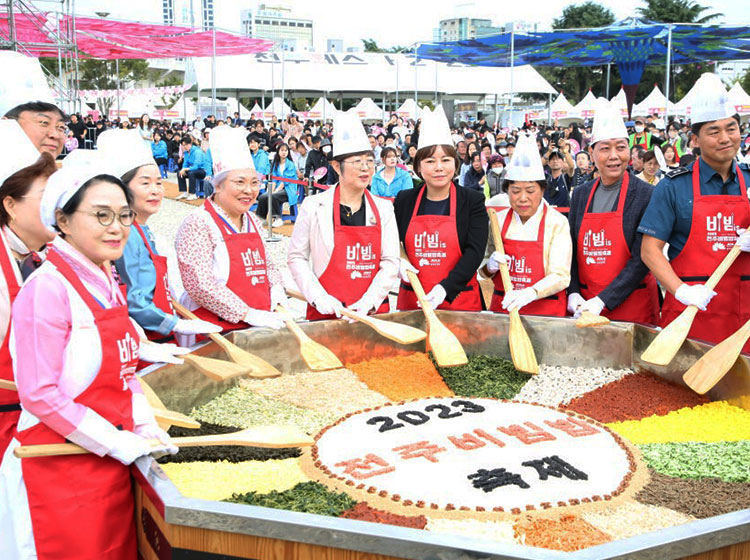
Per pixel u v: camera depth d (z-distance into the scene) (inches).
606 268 152.9
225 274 138.6
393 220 155.9
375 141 635.5
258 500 86.7
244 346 137.1
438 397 128.2
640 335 141.3
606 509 86.7
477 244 156.7
